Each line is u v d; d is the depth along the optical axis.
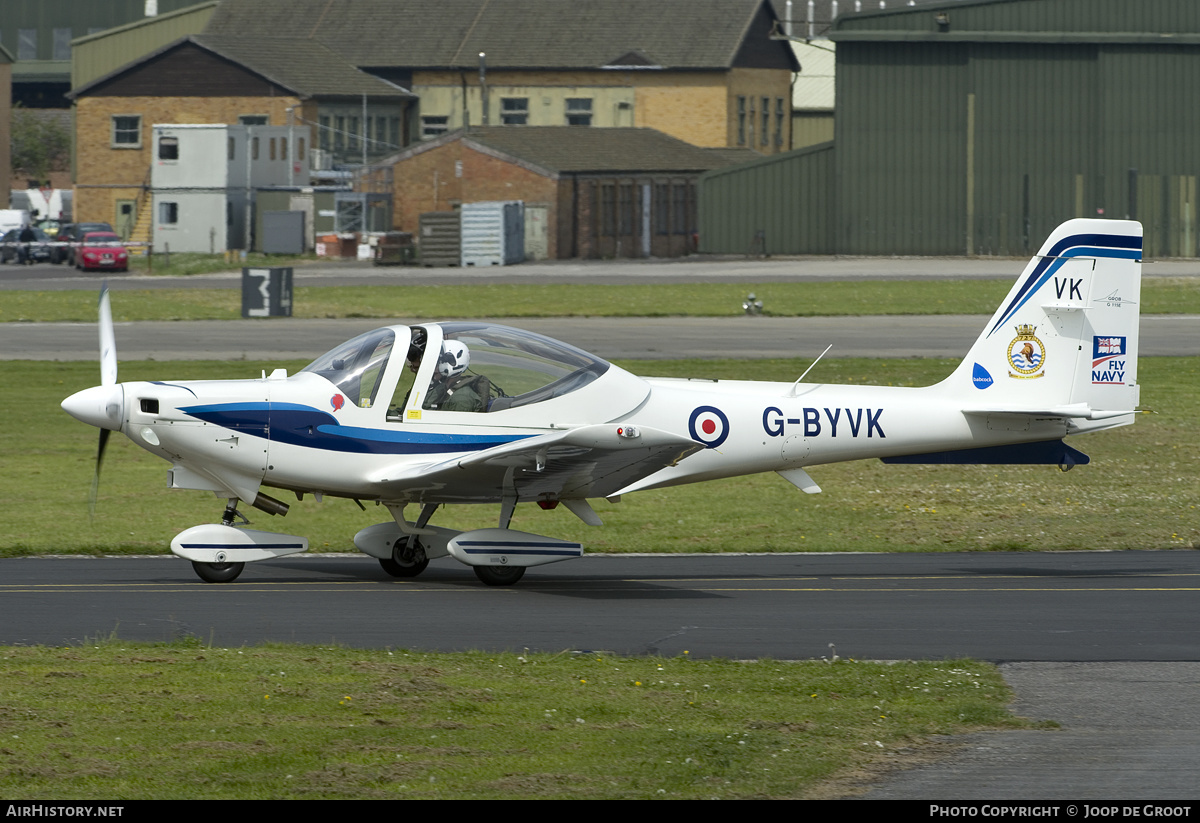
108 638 32.44
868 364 103.19
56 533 49.28
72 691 27.11
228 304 153.12
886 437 43.66
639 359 105.62
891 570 44.69
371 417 40.19
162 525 51.72
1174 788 23.61
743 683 29.23
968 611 37.75
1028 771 24.33
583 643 33.31
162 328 128.88
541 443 36.47
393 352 40.50
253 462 39.81
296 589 39.84
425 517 42.72
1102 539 50.59
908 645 33.56
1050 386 44.31
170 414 39.34
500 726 25.84
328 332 125.44
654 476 42.44
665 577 43.19
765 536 51.12
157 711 26.02
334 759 23.78
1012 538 50.75
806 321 137.25
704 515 55.62
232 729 25.12
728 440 42.53
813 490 43.66
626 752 24.58
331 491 41.00
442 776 23.16
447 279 190.25
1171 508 57.06
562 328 129.50
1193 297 160.12
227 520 41.56
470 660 30.64
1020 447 44.97
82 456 68.94
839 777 23.84
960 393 44.19
